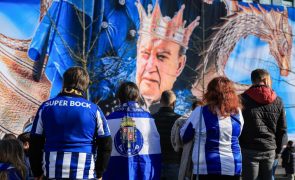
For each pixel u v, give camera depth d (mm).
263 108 6012
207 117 5148
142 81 16516
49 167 4320
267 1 19328
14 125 14812
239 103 5289
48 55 15445
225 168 5070
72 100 4461
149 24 16844
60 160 4293
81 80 4574
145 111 5797
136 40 16547
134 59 16453
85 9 16000
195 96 17047
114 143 5586
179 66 17094
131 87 5789
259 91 6016
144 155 5594
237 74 17891
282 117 6098
